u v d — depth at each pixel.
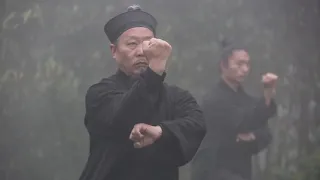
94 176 7.44
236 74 13.09
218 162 12.73
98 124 7.34
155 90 7.05
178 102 7.57
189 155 7.27
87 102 7.52
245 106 12.84
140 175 7.34
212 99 12.86
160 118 7.27
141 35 7.56
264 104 12.66
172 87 7.68
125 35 7.58
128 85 7.55
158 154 7.33
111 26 7.71
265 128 12.85
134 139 6.98
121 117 7.06
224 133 12.68
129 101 6.97
